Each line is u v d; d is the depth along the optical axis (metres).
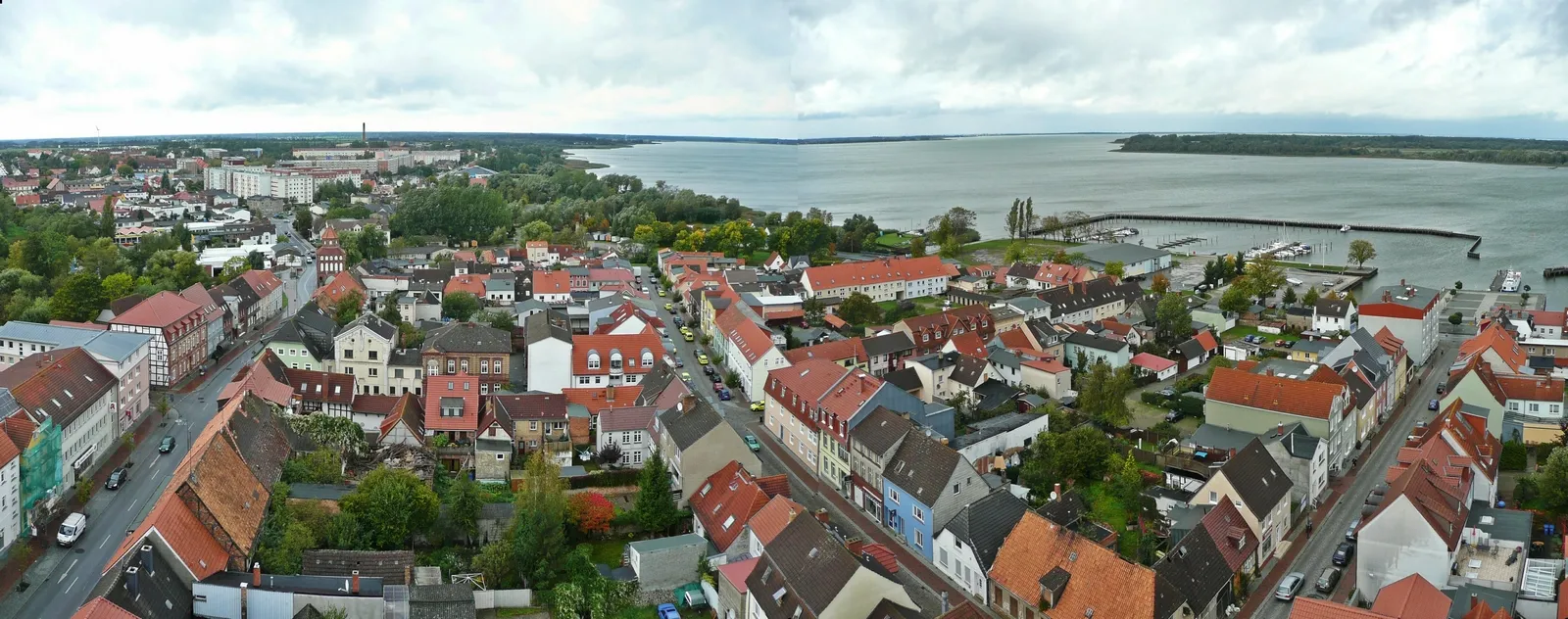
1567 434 135.38
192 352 181.62
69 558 107.44
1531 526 108.56
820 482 133.75
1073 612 89.62
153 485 128.12
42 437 115.00
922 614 89.00
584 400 149.12
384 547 103.44
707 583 100.75
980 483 113.00
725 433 120.31
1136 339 199.00
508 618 94.12
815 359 149.75
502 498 120.19
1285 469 122.06
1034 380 169.50
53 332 158.88
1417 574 89.25
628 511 118.12
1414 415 160.12
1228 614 98.12
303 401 153.12
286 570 93.44
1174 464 131.75
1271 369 159.62
